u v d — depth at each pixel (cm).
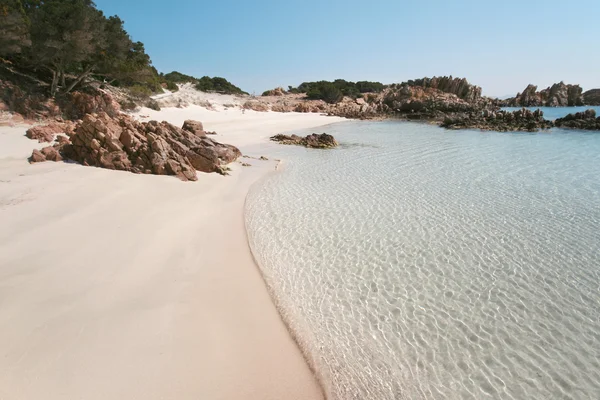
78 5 2972
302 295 1028
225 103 6894
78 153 1948
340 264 1202
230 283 1055
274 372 744
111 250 1107
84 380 637
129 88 4475
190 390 663
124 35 3509
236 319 899
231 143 3722
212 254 1212
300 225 1517
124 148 1962
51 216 1258
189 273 1072
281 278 1111
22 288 854
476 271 1162
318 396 698
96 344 724
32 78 3119
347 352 816
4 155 1888
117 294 902
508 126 5181
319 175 2380
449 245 1342
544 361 798
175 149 2189
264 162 2772
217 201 1752
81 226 1225
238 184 2091
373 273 1148
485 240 1386
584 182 2175
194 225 1422
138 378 665
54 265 973
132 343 746
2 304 786
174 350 751
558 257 1252
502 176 2347
